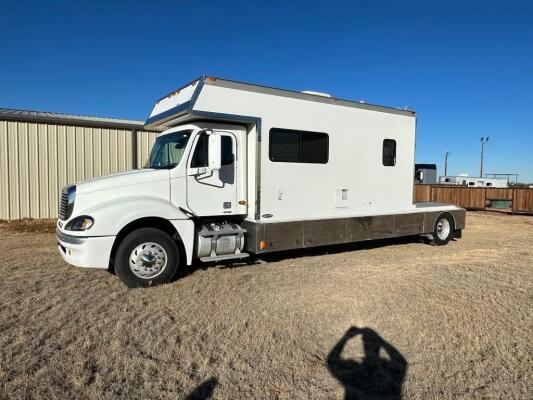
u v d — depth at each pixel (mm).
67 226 5562
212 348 3867
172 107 6750
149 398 3066
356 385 3375
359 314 4691
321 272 6566
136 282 5656
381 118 8312
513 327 4398
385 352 3887
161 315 4617
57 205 12992
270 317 4602
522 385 3383
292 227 6992
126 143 14078
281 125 6938
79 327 4227
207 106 6207
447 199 20828
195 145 6316
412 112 8812
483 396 3240
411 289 5594
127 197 5828
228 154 6590
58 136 12891
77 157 13227
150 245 5738
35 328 4168
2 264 6895
